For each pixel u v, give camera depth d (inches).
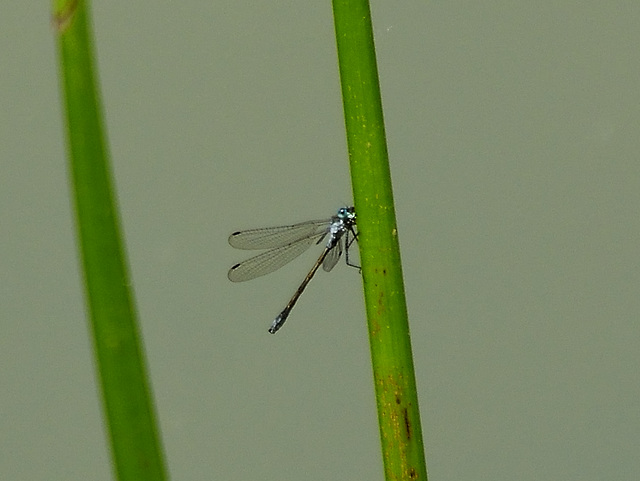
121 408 11.8
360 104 16.1
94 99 11.6
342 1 15.8
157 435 12.1
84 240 11.7
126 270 11.9
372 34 16.0
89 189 11.5
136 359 11.9
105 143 11.8
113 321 11.7
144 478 12.0
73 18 11.4
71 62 11.4
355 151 16.3
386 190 16.4
